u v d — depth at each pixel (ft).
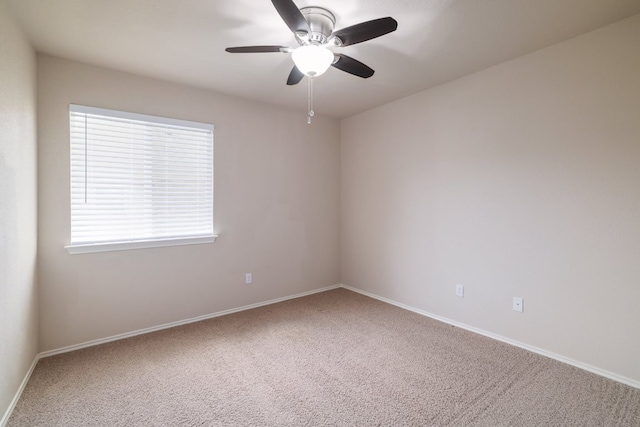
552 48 7.52
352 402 6.09
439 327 9.66
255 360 7.70
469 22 6.48
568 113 7.32
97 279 8.49
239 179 11.07
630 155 6.51
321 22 6.08
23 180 6.42
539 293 7.91
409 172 11.10
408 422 5.54
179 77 9.18
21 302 6.33
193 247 10.12
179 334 9.18
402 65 8.54
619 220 6.68
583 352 7.22
